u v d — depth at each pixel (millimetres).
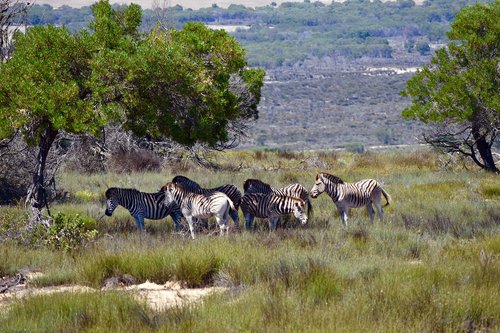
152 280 43375
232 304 35094
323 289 36969
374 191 63375
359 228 57562
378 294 35344
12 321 33656
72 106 54562
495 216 65688
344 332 30625
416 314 33000
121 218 64812
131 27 63469
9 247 50875
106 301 35781
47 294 38125
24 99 52969
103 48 56031
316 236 53594
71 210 68312
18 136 72250
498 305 33875
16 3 69812
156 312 34375
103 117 54625
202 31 66562
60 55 55594
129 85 56469
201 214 55406
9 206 67688
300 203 56844
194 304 35812
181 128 61906
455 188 86062
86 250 49562
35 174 58688
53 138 58531
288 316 32688
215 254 44938
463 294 34906
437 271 39594
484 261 41406
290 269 41031
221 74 65438
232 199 60812
